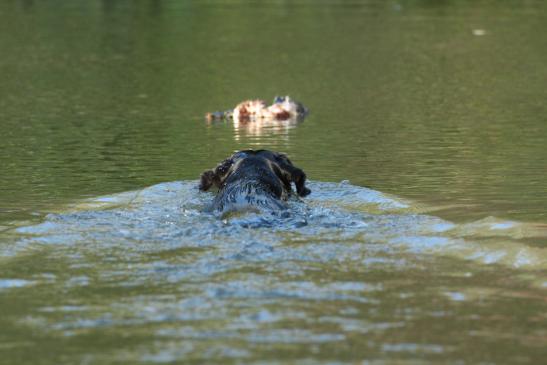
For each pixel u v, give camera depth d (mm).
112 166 19422
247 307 9133
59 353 8023
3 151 21203
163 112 27562
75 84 32812
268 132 24219
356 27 48062
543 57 38094
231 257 11023
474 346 8086
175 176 18344
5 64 37500
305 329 8516
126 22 50781
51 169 19062
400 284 9938
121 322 8773
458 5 57125
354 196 15367
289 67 36562
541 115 25812
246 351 7957
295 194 15539
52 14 54125
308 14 53469
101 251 11484
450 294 9578
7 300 9570
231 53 40219
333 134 23547
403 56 38906
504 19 50500
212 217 13562
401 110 27219
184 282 10039
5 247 11758
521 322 8719
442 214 14031
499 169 18391
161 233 12398
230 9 55969
